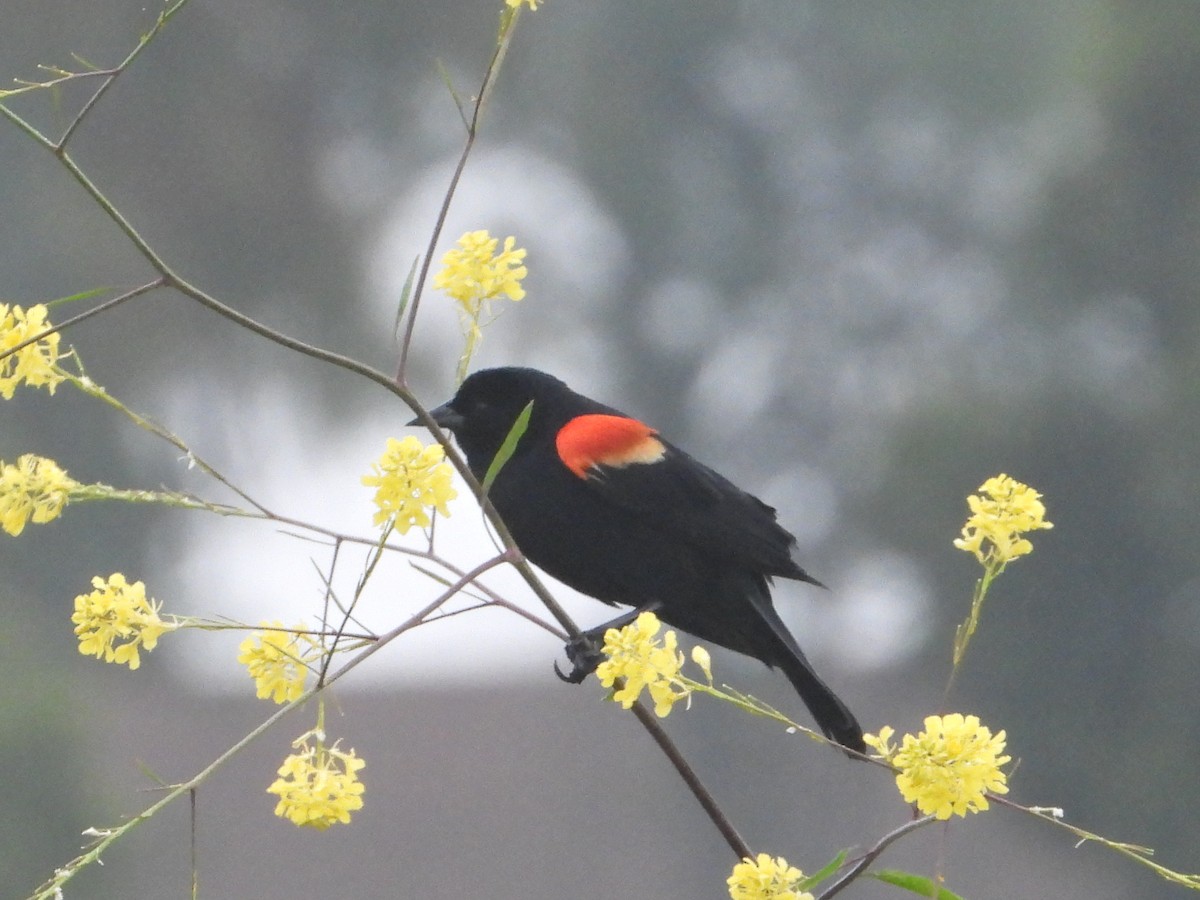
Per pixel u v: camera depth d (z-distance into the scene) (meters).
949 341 18.31
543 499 5.42
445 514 2.93
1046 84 20.97
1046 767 15.22
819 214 21.41
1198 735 14.96
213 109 19.69
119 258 18.80
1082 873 14.97
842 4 21.75
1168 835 14.73
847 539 17.55
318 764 2.72
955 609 15.93
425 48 20.61
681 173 21.73
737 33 21.91
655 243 21.42
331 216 20.03
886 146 21.48
